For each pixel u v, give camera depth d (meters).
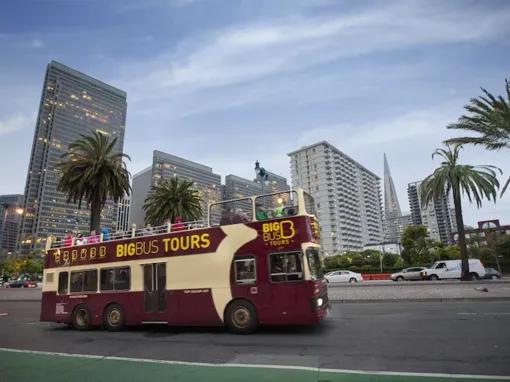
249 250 10.94
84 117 163.75
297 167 164.38
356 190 175.25
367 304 16.84
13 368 7.38
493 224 92.56
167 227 12.91
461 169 33.78
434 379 5.43
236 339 9.67
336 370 6.11
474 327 9.40
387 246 103.31
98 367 7.23
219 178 172.12
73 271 14.27
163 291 11.96
